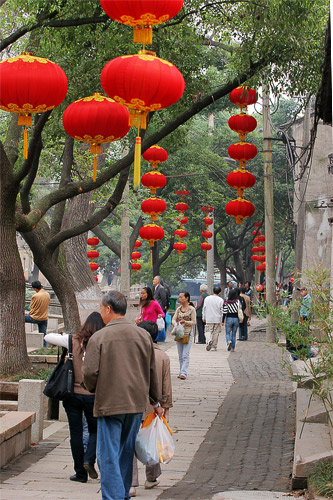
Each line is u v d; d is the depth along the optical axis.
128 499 6.25
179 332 15.08
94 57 13.21
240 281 47.75
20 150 17.81
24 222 12.05
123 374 5.91
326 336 6.87
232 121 12.73
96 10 12.92
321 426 8.72
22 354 11.91
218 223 39.97
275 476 7.55
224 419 10.88
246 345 23.42
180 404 12.16
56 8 12.37
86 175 17.34
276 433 9.84
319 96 11.65
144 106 7.42
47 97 8.19
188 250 48.28
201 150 33.75
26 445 8.95
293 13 12.19
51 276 13.79
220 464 8.19
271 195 24.27
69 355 7.15
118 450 5.88
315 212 25.72
